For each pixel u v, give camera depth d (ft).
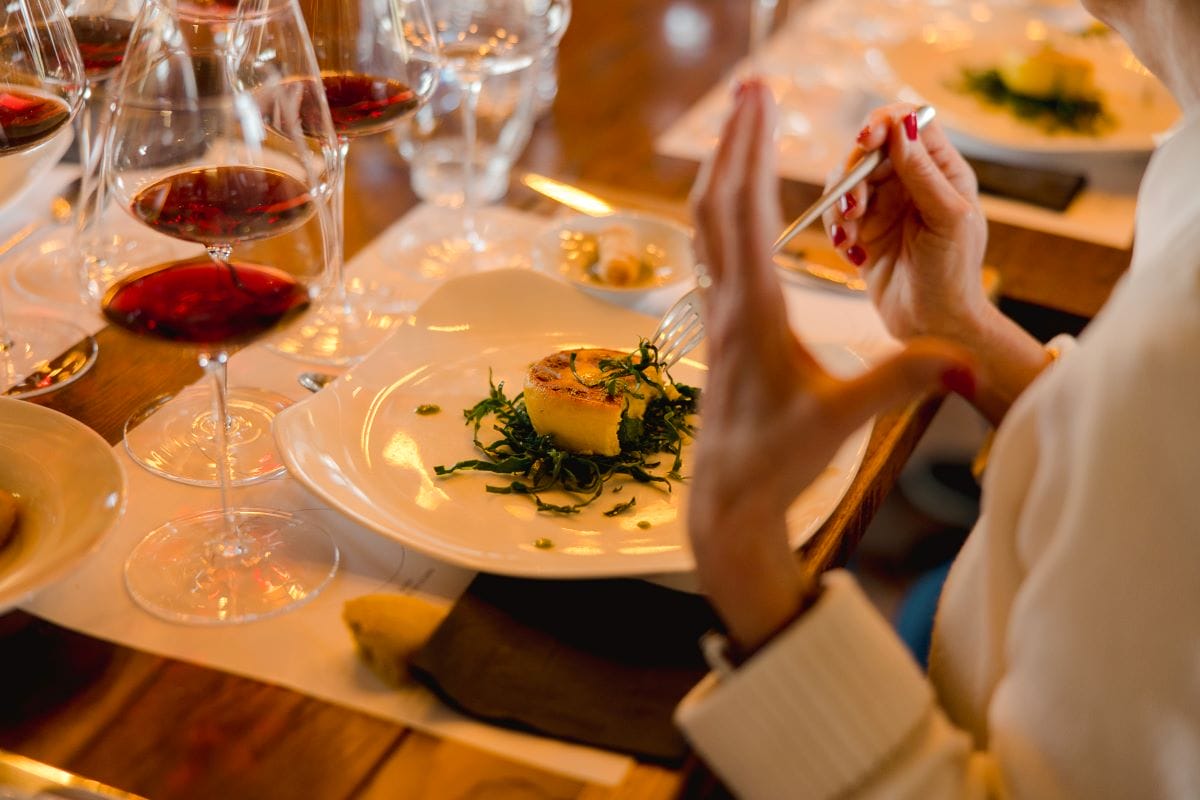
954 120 5.65
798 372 2.11
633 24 7.24
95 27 4.15
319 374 3.85
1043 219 5.15
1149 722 2.10
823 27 7.38
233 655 2.68
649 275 4.36
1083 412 2.15
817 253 4.62
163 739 2.45
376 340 4.05
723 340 2.15
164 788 2.34
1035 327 4.64
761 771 2.30
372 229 4.78
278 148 3.05
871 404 2.09
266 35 2.98
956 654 2.64
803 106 6.14
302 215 3.01
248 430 3.50
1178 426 2.05
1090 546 2.11
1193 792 2.07
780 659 2.24
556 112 5.98
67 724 2.47
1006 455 2.38
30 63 3.43
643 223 4.56
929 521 7.26
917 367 2.07
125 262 3.99
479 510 3.10
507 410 3.47
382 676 2.62
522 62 4.91
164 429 3.47
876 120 3.65
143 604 2.80
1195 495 2.04
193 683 2.60
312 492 2.96
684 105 6.15
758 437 2.14
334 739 2.47
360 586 2.93
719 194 2.08
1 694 2.53
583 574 2.75
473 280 3.97
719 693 2.29
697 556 2.29
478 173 5.22
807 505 3.11
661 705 2.57
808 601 2.35
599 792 2.37
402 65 4.13
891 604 6.69
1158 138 5.57
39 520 2.77
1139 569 2.08
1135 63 6.44
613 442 3.27
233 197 2.97
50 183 4.92
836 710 2.25
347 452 3.23
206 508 3.17
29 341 3.84
